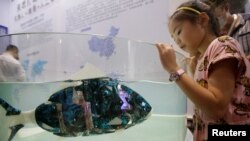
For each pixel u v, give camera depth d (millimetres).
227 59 660
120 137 706
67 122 654
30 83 704
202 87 667
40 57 802
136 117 705
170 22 824
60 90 686
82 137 677
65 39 834
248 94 706
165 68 718
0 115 695
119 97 697
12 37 760
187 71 848
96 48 817
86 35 826
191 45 782
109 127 672
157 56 782
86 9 1854
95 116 658
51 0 2158
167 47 738
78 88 678
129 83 749
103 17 1730
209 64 680
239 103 689
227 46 684
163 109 772
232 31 990
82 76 717
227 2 992
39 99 685
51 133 677
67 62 820
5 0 2803
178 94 803
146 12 1478
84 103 657
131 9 1560
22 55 762
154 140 751
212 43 725
